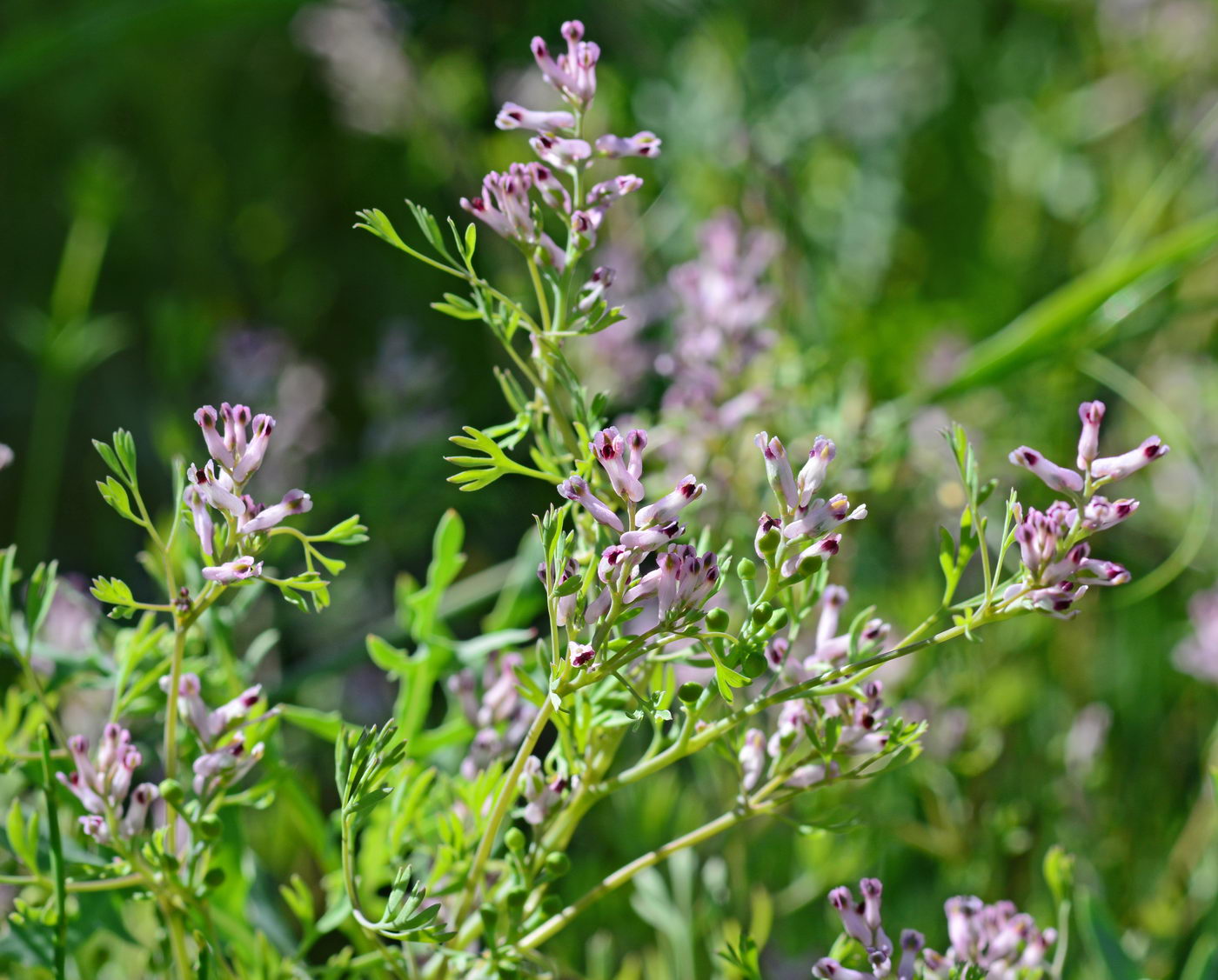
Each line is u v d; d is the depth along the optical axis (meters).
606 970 0.60
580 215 0.50
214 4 0.83
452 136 0.96
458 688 0.54
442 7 0.96
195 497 0.49
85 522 1.06
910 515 0.81
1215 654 0.70
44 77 1.09
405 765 0.53
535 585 0.58
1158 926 0.63
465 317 0.51
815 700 0.51
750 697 0.56
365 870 0.54
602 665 0.48
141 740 0.59
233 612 0.56
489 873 0.54
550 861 0.50
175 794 0.50
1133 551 0.92
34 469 0.94
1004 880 0.64
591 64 0.50
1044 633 0.78
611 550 0.48
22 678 0.58
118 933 0.54
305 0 0.85
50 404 0.94
